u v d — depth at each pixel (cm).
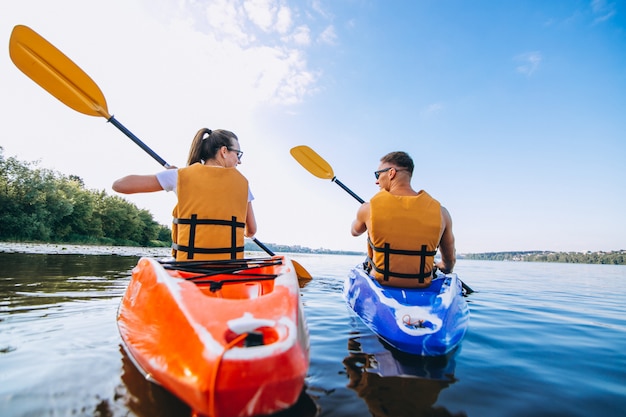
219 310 119
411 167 244
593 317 304
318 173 450
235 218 203
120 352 154
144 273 167
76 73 293
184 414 105
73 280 380
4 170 2247
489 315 290
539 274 1023
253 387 92
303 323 137
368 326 219
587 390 139
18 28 278
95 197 3316
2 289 303
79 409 106
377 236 224
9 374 130
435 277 262
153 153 308
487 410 119
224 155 234
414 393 129
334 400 120
